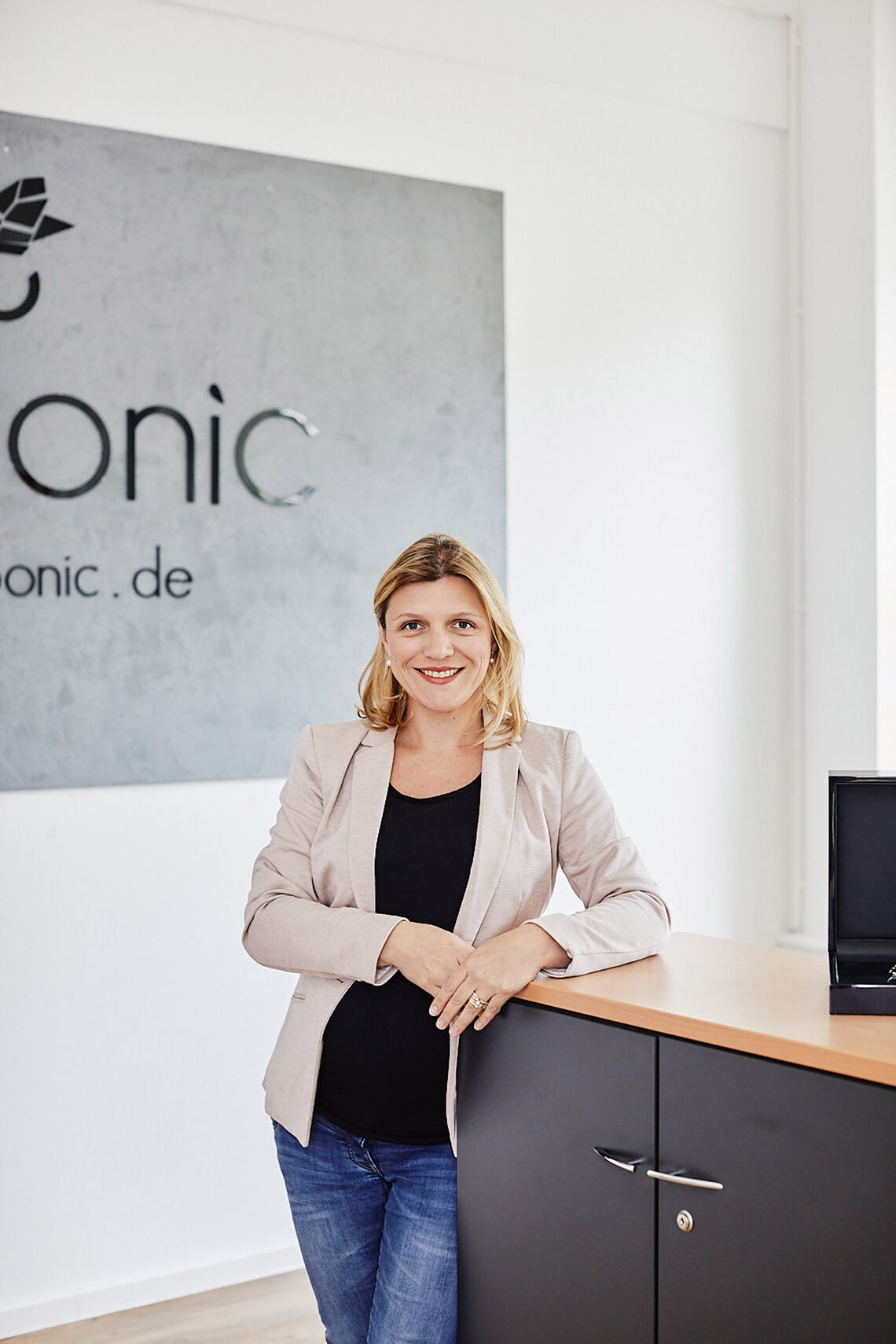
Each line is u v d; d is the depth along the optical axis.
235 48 3.12
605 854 1.84
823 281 3.93
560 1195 1.57
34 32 2.90
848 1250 1.26
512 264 3.52
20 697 2.89
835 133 3.88
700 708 3.84
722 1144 1.38
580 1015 1.55
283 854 1.89
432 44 3.37
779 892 3.99
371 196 3.30
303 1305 3.00
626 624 3.70
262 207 3.16
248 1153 3.15
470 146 3.44
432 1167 1.75
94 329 2.96
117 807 3.00
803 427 4.00
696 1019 1.41
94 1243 2.96
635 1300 1.48
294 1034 1.81
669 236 3.78
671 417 3.79
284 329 3.18
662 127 3.76
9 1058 2.89
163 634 3.04
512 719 1.87
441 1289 1.72
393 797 1.84
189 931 3.08
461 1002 1.62
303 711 3.21
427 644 1.77
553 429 3.58
